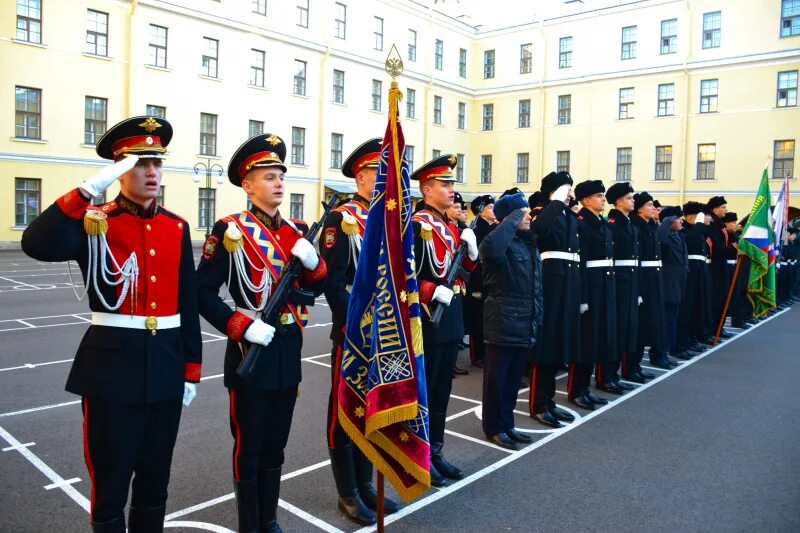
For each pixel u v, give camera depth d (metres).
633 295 7.03
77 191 2.71
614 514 4.02
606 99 30.72
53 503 4.02
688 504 4.17
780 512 4.06
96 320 2.95
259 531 3.55
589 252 6.43
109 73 23.42
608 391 6.97
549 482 4.52
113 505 2.88
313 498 4.21
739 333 10.94
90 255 2.83
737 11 27.05
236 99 26.44
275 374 3.47
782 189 14.07
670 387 7.20
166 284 3.03
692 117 28.30
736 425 5.83
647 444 5.31
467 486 4.45
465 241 4.62
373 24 31.11
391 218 3.43
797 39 25.75
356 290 3.51
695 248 9.48
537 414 5.92
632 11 29.78
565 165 32.28
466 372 7.91
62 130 22.69
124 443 2.87
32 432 5.34
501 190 34.75
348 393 3.46
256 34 26.83
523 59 33.88
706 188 27.97
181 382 3.06
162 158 3.05
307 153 28.94
